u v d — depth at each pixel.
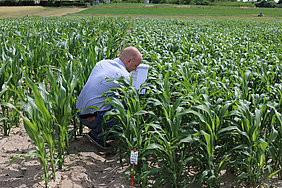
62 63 4.08
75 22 16.20
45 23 15.50
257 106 2.86
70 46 7.21
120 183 2.71
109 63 3.36
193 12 62.19
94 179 2.78
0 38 7.08
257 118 2.45
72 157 3.14
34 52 5.23
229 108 3.13
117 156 3.26
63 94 2.71
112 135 3.43
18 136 3.56
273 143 2.77
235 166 2.75
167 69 4.08
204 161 2.66
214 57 6.62
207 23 23.28
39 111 2.61
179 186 2.63
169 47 7.24
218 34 12.59
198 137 2.48
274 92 3.68
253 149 2.58
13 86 3.51
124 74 3.30
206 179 2.65
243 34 12.92
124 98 2.91
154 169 2.52
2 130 3.68
